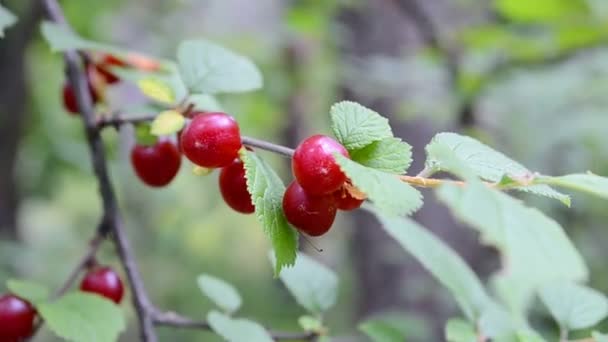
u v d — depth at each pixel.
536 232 0.23
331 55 0.85
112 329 0.30
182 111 0.29
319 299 0.33
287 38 0.88
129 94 0.61
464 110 0.61
